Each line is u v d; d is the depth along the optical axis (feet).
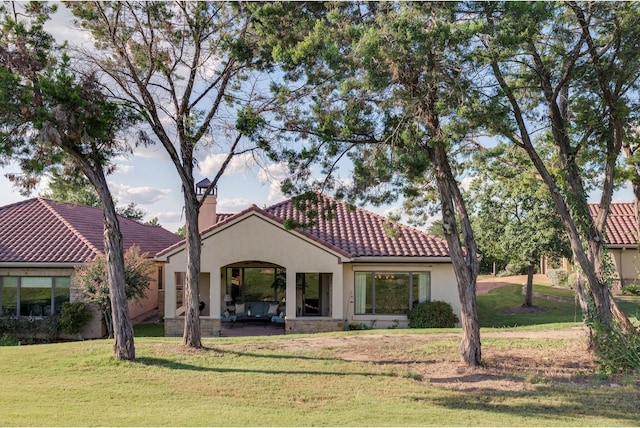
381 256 66.08
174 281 65.77
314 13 39.91
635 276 101.40
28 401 29.14
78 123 36.29
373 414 27.68
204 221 78.43
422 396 31.60
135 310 78.89
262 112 42.88
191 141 43.68
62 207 82.74
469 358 39.24
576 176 43.70
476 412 28.30
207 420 25.85
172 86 44.19
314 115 38.83
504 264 170.09
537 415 27.84
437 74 32.19
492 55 31.99
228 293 74.18
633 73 39.70
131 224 105.29
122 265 41.55
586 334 43.24
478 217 88.28
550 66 41.57
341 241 69.77
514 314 80.48
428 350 44.42
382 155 35.19
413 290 68.18
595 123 42.16
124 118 41.96
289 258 66.08
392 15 32.27
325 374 36.73
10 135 37.11
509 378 35.78
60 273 65.05
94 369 37.58
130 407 28.37
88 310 64.08
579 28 38.68
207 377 35.60
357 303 68.03
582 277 42.75
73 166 43.88
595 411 28.68
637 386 33.94
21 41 37.27
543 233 78.64
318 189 42.06
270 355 42.78
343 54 34.35
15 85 34.73
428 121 34.45
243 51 41.37
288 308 65.87
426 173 41.93
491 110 33.06
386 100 35.29
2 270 65.26
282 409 28.58
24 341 63.10
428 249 67.77
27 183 41.81
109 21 42.06
